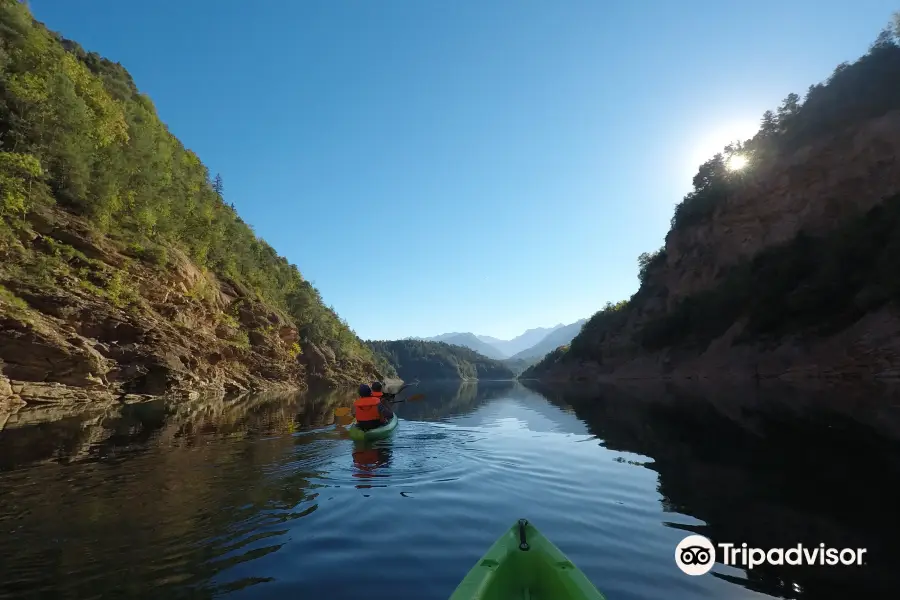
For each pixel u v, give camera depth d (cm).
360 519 482
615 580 355
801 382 2712
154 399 2372
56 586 336
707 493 570
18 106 2386
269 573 359
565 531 454
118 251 2667
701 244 5631
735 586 342
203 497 556
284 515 493
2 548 402
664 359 5275
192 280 3375
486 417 1644
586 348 8362
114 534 435
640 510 517
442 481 641
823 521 461
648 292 7006
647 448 898
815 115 4319
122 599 319
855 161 3728
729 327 4388
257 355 4297
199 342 3056
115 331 2245
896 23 4019
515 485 623
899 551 389
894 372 2228
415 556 392
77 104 2750
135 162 3491
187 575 354
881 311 2558
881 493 543
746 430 1074
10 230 1986
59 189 2445
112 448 893
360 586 340
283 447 904
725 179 5397
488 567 335
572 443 976
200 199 5219
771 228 4547
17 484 612
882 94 3775
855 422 1104
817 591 331
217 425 1294
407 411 1991
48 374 1792
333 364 7231
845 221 3475
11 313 1716
